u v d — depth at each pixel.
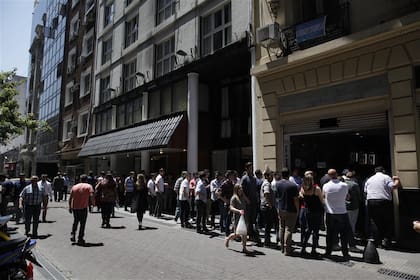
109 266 6.55
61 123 33.19
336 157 10.06
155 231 10.58
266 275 5.93
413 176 8.02
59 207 18.05
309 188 7.46
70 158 29.53
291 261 6.92
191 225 11.52
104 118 24.11
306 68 10.69
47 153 36.31
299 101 11.01
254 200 8.89
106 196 11.35
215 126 15.55
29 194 9.73
